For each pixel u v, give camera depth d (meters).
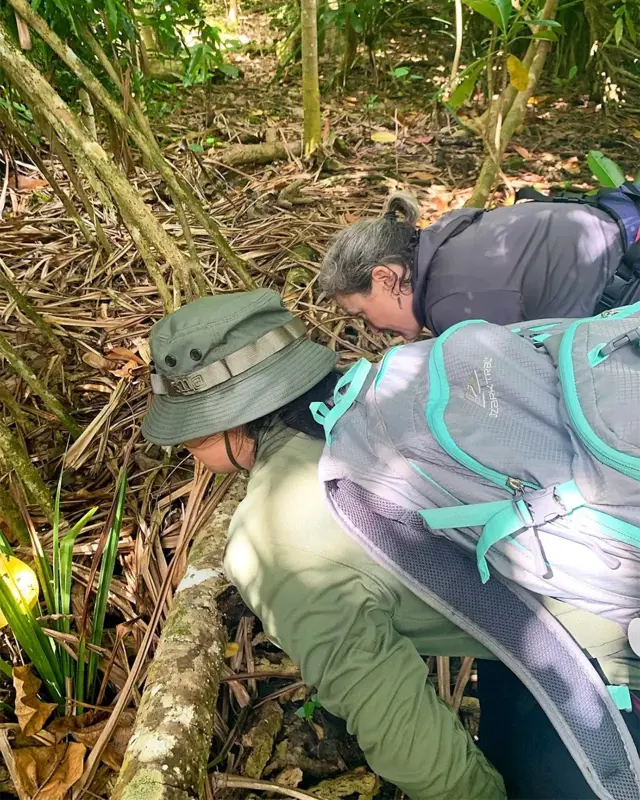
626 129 3.68
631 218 1.57
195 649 1.20
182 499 1.63
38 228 2.76
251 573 1.00
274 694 1.32
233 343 1.04
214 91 4.37
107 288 2.36
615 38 3.42
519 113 2.65
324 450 1.01
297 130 3.75
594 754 0.91
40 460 1.73
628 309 1.08
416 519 0.96
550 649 0.94
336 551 0.98
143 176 3.12
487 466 0.91
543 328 1.11
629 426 0.85
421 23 4.96
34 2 1.43
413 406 0.98
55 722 1.21
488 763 1.05
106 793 1.16
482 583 0.95
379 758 0.97
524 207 1.56
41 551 1.26
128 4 1.92
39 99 1.25
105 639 1.38
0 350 1.56
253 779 1.17
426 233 1.54
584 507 0.87
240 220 2.85
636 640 0.92
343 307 1.68
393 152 3.47
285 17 5.34
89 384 1.96
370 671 0.94
